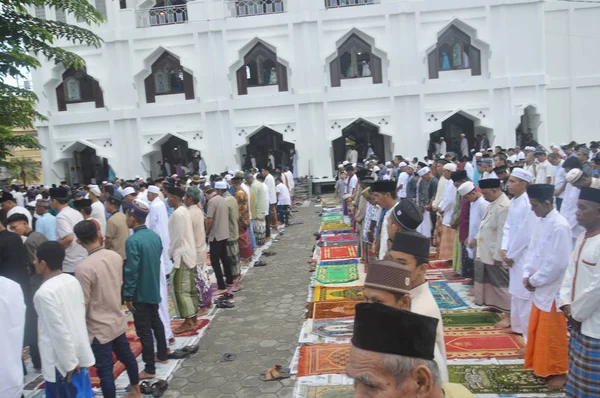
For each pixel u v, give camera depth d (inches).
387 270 95.0
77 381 156.5
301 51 904.9
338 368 207.9
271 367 220.2
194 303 270.1
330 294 316.8
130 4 954.7
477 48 894.4
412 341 61.5
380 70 910.4
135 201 216.1
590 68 946.7
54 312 148.9
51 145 949.2
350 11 888.9
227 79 915.4
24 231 253.8
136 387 192.1
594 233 142.8
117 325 181.9
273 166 957.8
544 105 885.2
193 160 978.7
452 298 289.9
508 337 229.6
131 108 931.3
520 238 213.6
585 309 136.3
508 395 177.2
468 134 954.1
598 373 135.9
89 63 928.9
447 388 76.1
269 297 326.0
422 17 884.6
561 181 379.2
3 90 391.2
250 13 945.5
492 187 249.3
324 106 908.6
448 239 371.2
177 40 919.7
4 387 148.9
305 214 711.1
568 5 937.5
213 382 209.3
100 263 179.0
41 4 422.3
